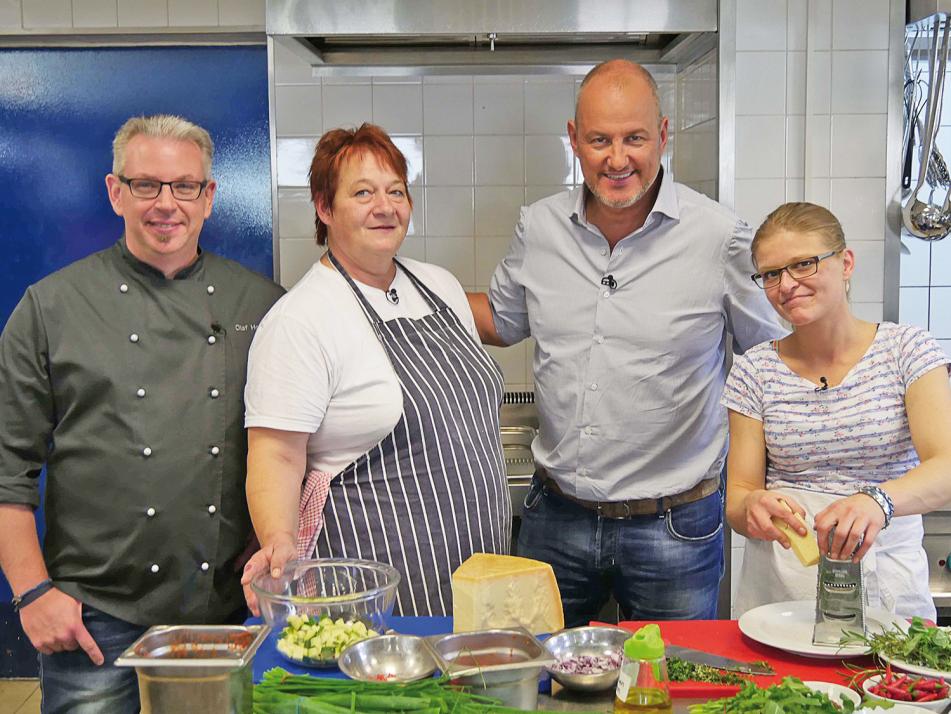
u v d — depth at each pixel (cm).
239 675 117
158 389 191
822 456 184
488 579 154
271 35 237
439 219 330
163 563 191
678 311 215
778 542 177
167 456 189
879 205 304
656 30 236
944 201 298
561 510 229
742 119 303
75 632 184
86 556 189
